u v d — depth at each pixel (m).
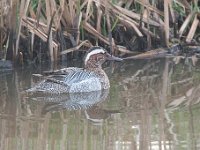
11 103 14.02
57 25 17.20
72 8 17.36
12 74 16.55
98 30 17.67
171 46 18.12
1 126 12.45
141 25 17.97
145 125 12.34
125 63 17.55
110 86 15.41
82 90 15.03
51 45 17.03
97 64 15.52
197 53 18.08
